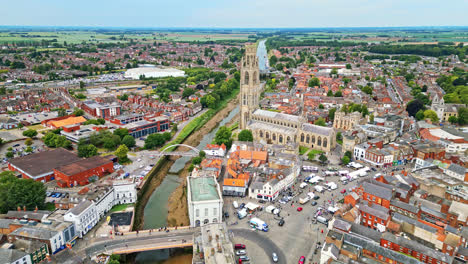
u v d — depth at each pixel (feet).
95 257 528.63
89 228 604.08
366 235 538.88
